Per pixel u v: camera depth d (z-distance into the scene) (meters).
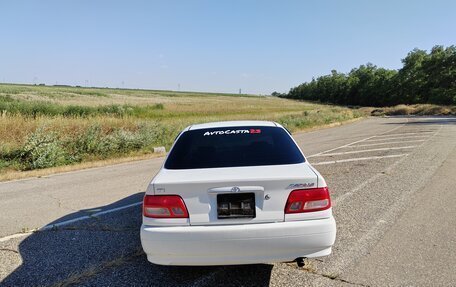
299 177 2.71
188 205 2.68
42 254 3.82
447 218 4.48
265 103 94.38
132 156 12.59
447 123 24.62
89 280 3.18
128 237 4.28
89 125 14.16
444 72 62.72
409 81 74.94
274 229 2.60
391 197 5.55
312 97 141.00
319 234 2.64
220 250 2.61
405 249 3.59
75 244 4.09
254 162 3.12
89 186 7.47
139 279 3.16
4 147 10.74
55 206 5.86
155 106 48.66
